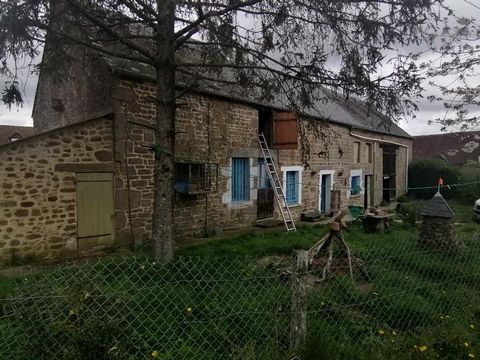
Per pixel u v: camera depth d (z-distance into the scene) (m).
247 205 12.00
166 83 5.98
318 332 3.41
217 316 3.82
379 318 3.99
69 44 5.49
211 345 3.37
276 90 6.05
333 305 3.99
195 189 9.98
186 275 4.64
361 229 10.69
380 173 21.50
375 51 5.09
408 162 25.61
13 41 4.43
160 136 6.02
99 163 8.15
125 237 8.55
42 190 7.44
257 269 5.08
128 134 8.53
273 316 3.52
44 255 7.45
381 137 21.48
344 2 4.82
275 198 13.17
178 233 9.77
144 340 3.27
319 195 15.74
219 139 10.81
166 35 5.47
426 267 5.12
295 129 12.09
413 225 12.12
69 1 4.73
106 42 6.30
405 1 4.66
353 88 5.42
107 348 2.71
